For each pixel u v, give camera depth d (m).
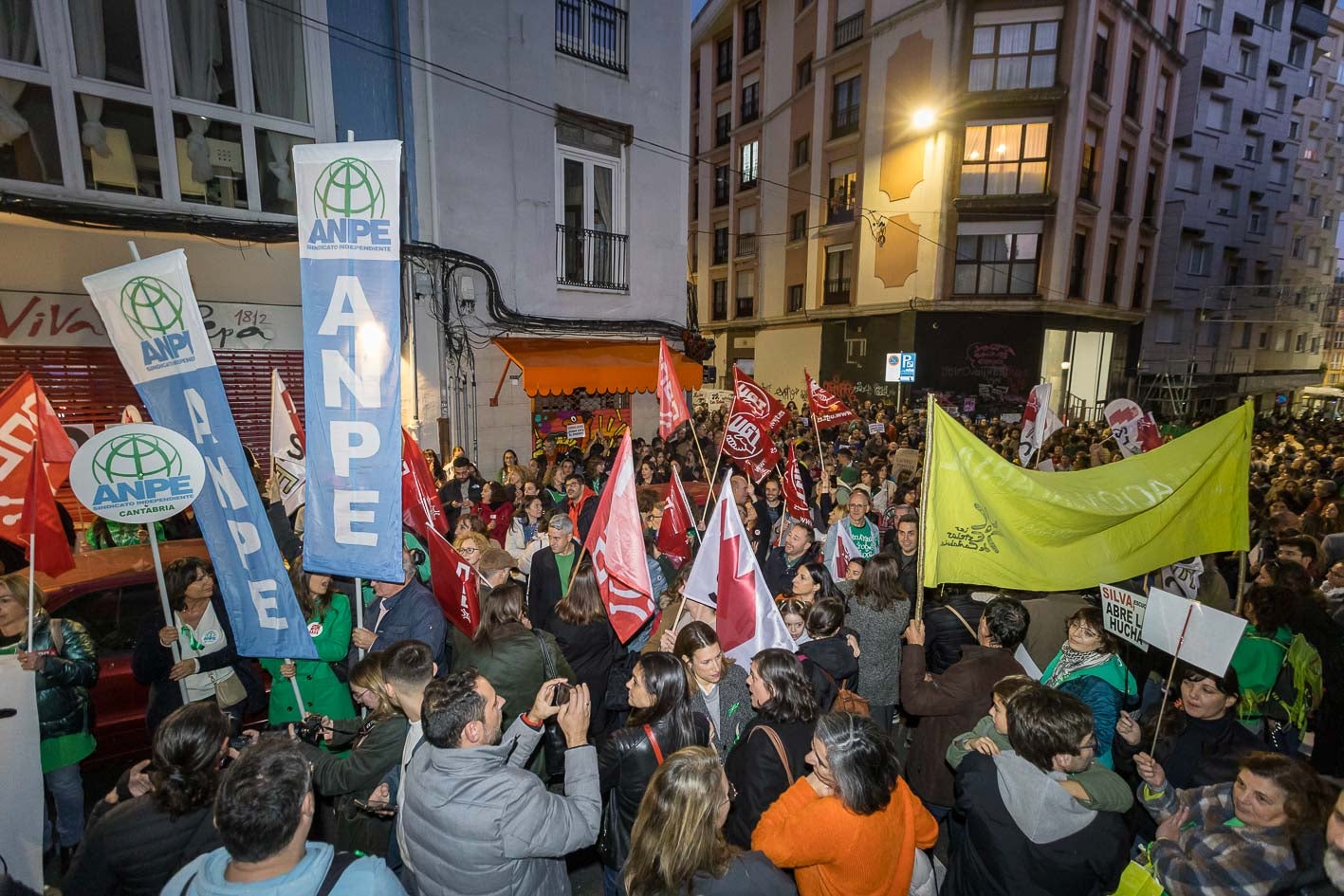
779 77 29.53
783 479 7.26
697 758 2.32
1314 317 34.75
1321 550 5.93
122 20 7.89
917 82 23.73
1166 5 25.52
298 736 3.69
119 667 4.46
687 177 13.90
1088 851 2.43
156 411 3.46
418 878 2.45
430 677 2.99
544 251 11.80
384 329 3.22
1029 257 23.33
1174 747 3.24
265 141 8.93
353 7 9.43
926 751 3.79
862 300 26.09
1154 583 5.60
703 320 35.38
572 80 11.90
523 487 8.32
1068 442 16.67
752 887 2.21
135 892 2.36
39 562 3.81
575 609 4.55
